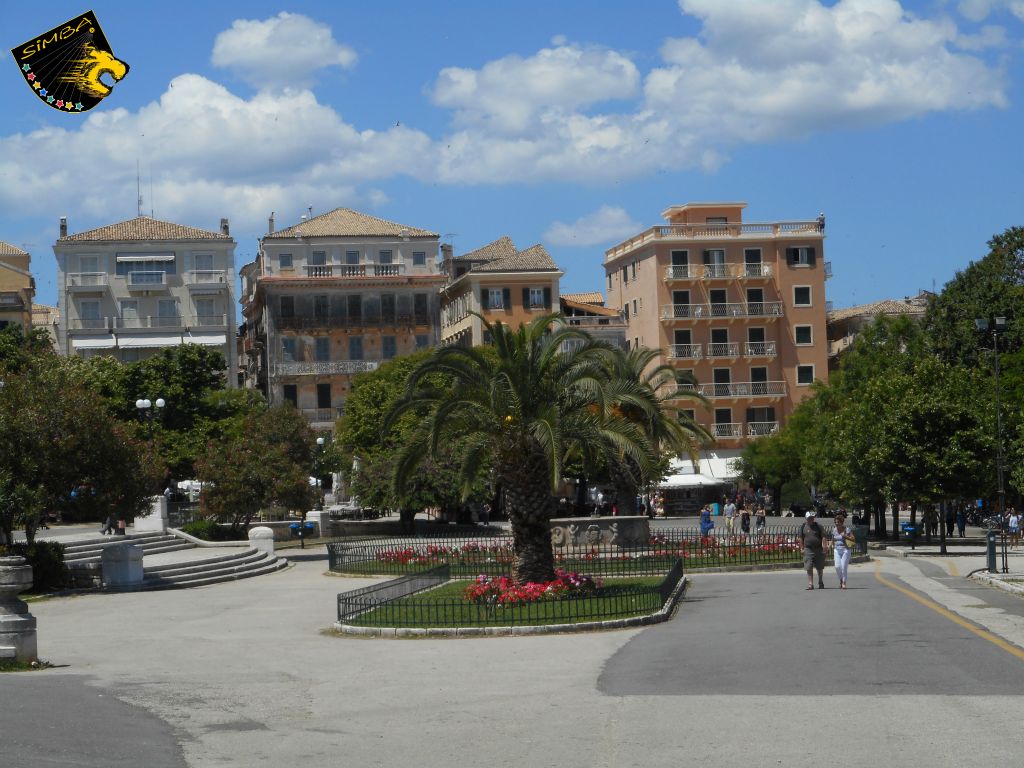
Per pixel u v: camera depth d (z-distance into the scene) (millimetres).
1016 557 48625
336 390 102438
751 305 105562
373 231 105375
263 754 13227
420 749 13367
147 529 54531
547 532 30438
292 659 21906
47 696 16781
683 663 18828
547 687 17234
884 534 65250
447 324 112250
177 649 24141
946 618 24375
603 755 12703
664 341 105062
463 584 35438
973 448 51719
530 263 103500
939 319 76250
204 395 87250
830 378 82062
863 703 14852
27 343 87062
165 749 13359
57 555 39719
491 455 30672
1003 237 81875
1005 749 12305
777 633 22312
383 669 19984
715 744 12961
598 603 26766
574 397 30859
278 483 56719
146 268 101312
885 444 52125
